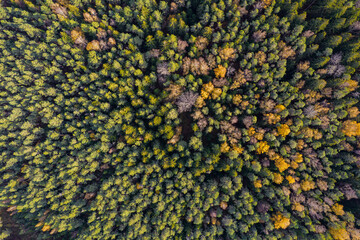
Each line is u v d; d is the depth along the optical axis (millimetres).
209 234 43938
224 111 45688
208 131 44719
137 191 47312
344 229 40375
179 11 46562
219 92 43156
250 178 43750
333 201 43156
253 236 42656
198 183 45094
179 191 45750
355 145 42281
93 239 46906
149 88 47906
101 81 48031
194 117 45031
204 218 45594
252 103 44375
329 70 41562
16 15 48062
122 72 45812
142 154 45469
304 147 43969
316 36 42000
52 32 48062
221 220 45000
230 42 43938
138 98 47031
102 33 46000
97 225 45312
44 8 45906
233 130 44406
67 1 47125
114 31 45281
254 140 43500
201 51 45094
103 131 47906
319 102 43125
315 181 44000
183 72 45344
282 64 42312
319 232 42000
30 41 48031
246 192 42812
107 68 46938
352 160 41406
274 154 43562
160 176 45188
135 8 46625
